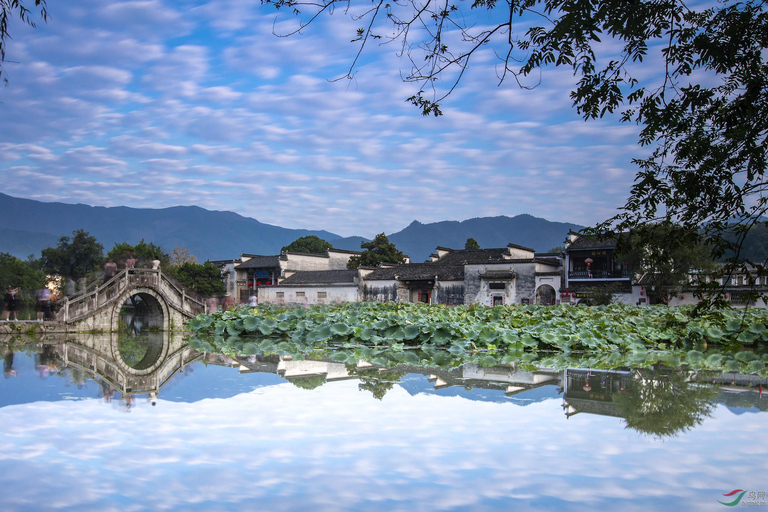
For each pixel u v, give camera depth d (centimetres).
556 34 686
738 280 3656
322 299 5541
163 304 2695
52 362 1471
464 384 1078
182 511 471
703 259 3566
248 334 2389
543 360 1499
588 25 671
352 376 1181
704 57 731
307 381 1113
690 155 780
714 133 779
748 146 747
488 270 4809
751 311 2431
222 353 1683
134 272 2625
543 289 4809
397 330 1934
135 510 474
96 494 509
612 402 912
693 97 740
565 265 4538
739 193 761
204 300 2970
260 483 538
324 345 1911
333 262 6588
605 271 4378
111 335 2405
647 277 3606
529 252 5122
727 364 1430
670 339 1953
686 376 1204
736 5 739
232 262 6475
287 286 5722
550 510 476
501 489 524
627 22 682
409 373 1227
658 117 744
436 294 5056
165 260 6134
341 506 482
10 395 990
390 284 5225
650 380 1141
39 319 2650
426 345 1827
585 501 495
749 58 747
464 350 1734
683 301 3819
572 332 1864
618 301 4131
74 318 2464
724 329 1930
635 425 761
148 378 1194
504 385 1069
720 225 778
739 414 832
